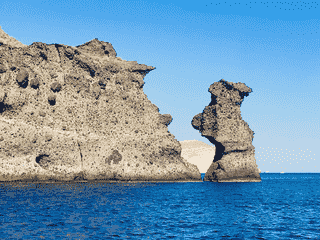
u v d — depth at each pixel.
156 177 92.19
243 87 105.38
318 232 30.52
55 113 85.88
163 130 97.81
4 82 82.12
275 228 32.22
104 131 89.88
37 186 73.50
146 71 100.94
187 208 45.62
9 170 77.06
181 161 98.19
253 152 105.00
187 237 28.22
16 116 81.56
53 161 82.38
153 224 33.25
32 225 31.20
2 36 86.44
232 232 30.36
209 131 104.50
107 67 96.06
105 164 87.06
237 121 104.06
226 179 101.31
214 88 105.75
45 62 88.94
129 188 74.69
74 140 85.25
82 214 38.03
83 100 90.06
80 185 78.38
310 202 54.88
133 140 92.25
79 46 97.56
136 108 96.44
